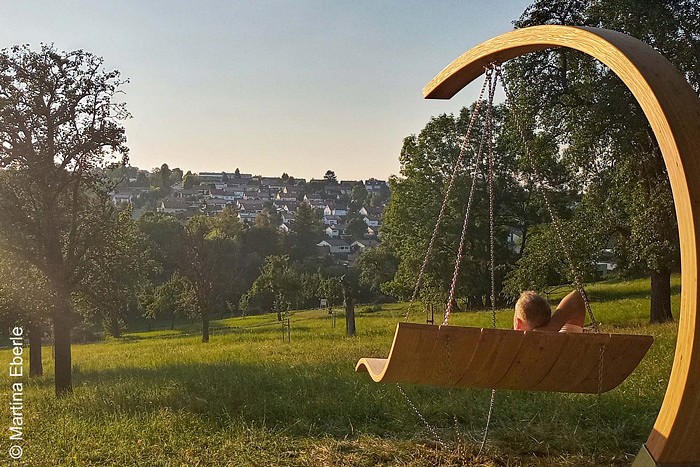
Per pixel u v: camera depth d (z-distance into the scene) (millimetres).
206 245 41125
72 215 12500
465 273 38156
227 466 5945
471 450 6148
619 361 4434
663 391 8055
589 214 20922
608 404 7344
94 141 12133
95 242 12500
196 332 46375
